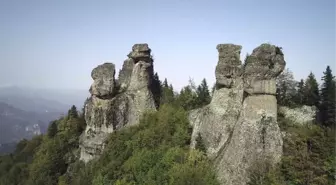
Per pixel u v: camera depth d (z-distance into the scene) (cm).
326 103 6956
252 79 5519
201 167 5822
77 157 9238
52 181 8850
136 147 7488
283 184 4791
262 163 5109
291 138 5444
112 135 8244
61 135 10044
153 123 8056
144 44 8944
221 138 6203
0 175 10931
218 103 6506
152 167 6569
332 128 6153
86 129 9019
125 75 9438
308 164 4916
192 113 7600
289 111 6325
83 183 7569
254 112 5406
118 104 8650
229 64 6475
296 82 8044
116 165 7125
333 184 4741
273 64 5556
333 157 5012
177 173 5831
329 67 7175
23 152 11756
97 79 8694
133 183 6400
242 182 5150
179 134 7131
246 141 5322
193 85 10500
